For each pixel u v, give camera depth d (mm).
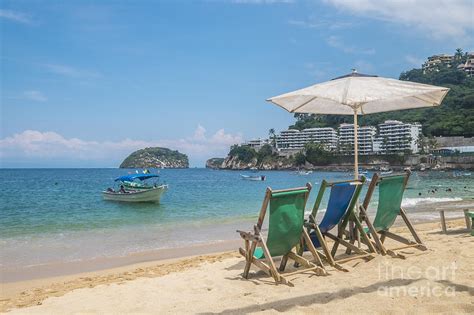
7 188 52938
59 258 10062
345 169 162625
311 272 6156
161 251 10906
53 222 18641
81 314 4840
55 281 7770
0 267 9047
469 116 146625
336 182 6254
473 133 142125
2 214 22641
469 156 129250
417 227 12312
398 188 7109
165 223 17719
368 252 6996
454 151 138625
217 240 12758
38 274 8383
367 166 154125
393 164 148375
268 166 196500
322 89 6812
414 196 31281
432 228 11516
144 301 5309
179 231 14977
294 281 5727
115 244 12148
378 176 6648
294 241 6039
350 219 6977
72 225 17375
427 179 72688
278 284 5641
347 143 170375
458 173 108625
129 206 27297
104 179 87125
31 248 11586
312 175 128125
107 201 31516
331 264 6348
